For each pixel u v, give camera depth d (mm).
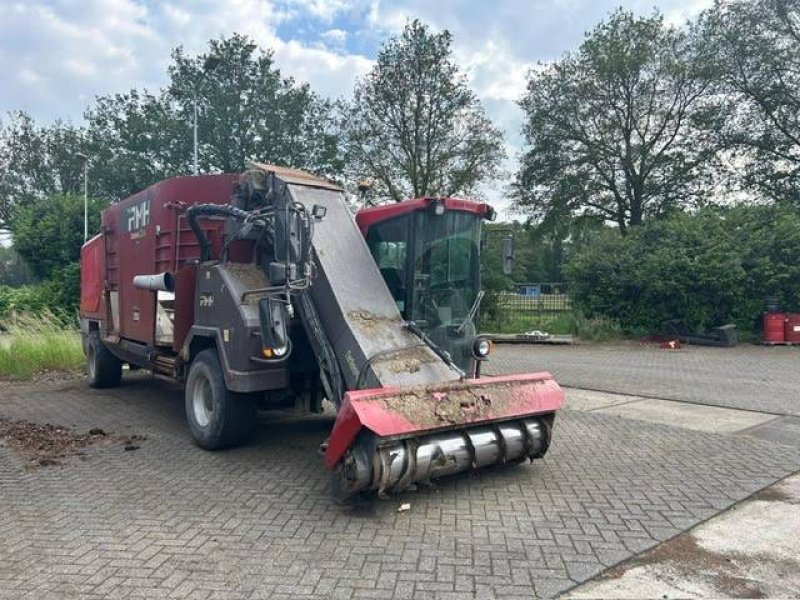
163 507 4988
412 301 6492
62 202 28141
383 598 3562
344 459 4754
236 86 38625
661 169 30547
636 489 5402
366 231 6887
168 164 38844
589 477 5734
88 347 10828
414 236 6496
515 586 3705
